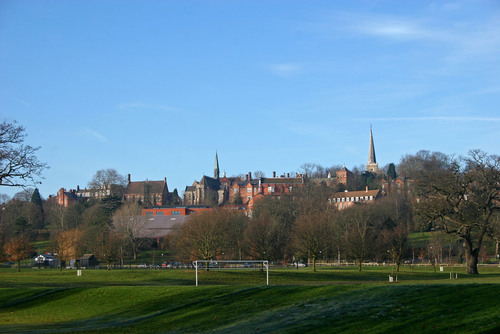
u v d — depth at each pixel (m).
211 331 37.25
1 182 50.69
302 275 91.12
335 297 40.84
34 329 42.03
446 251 149.12
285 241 123.75
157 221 192.75
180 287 53.28
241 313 41.16
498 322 30.38
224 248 104.62
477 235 98.31
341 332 33.12
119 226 159.75
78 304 52.59
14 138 51.19
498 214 112.62
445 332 30.50
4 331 40.88
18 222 182.38
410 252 146.00
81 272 98.12
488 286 37.34
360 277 91.00
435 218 94.62
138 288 54.66
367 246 112.75
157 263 149.38
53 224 198.88
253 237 114.12
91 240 147.75
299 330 34.50
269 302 42.78
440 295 36.88
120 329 40.75
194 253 101.50
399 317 34.06
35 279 85.56
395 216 168.12
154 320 43.12
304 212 157.00
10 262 157.75
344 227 143.12
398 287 40.53
